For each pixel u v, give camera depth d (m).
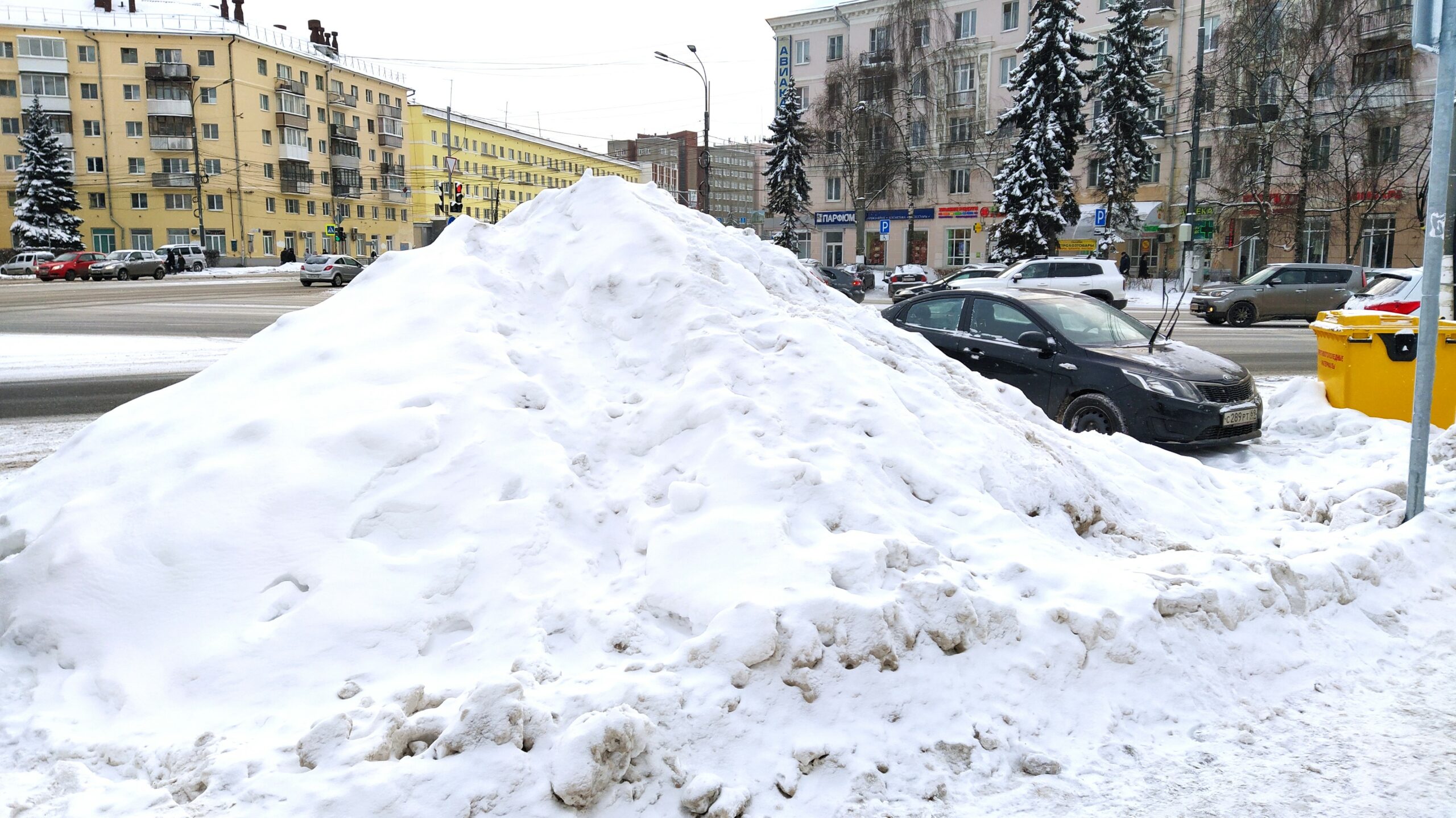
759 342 4.79
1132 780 2.90
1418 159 34.62
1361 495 5.22
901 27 46.75
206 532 3.53
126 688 3.10
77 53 66.00
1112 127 42.88
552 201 6.03
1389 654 3.86
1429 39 4.60
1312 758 3.06
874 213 55.78
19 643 3.41
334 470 3.74
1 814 2.54
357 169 79.81
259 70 69.56
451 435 3.94
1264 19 34.94
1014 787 2.83
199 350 15.72
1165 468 6.23
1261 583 3.94
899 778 2.81
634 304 4.99
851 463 4.05
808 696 2.95
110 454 4.21
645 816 2.53
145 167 67.88
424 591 3.35
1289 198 36.38
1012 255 40.53
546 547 3.55
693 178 135.25
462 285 4.94
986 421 5.03
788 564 3.34
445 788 2.46
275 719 2.91
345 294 5.28
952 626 3.27
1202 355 8.44
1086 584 3.71
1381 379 8.50
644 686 2.82
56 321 21.19
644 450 4.20
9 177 67.06
